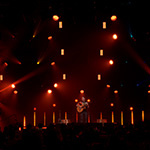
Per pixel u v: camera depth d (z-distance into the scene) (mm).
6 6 9984
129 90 21672
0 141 6484
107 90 22016
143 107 21297
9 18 11125
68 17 14039
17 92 17078
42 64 18312
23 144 5406
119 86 21797
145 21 12359
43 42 16406
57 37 19094
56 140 5777
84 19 14641
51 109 20953
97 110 22188
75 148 6988
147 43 17391
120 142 5562
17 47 14250
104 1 11008
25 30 13164
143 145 6664
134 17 12375
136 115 21453
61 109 21453
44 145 6484
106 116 22062
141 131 8195
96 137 7809
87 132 7758
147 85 21016
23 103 17688
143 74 20734
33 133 5480
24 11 10633
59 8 11164
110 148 5543
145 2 10766
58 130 6031
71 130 8398
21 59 15836
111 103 21844
